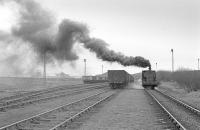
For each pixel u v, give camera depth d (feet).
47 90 150.71
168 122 51.06
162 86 232.32
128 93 145.18
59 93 135.03
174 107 78.89
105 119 54.65
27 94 121.29
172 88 199.72
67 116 58.44
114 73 207.10
